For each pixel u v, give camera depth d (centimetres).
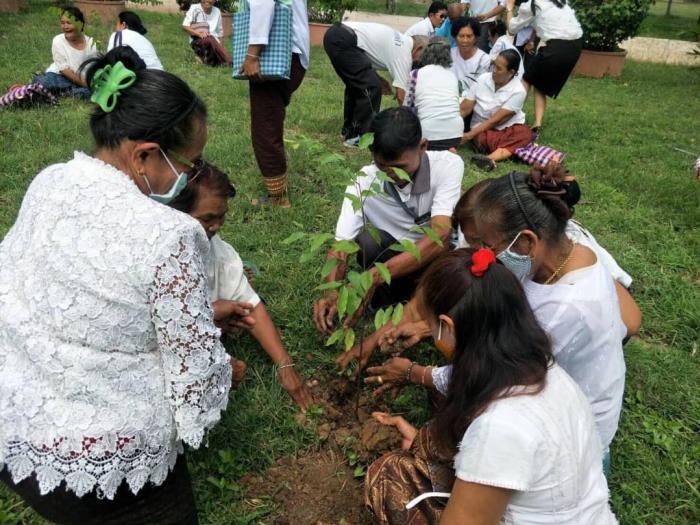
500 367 163
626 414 287
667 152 645
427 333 256
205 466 243
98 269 151
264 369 289
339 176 489
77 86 661
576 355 208
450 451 185
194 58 903
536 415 159
